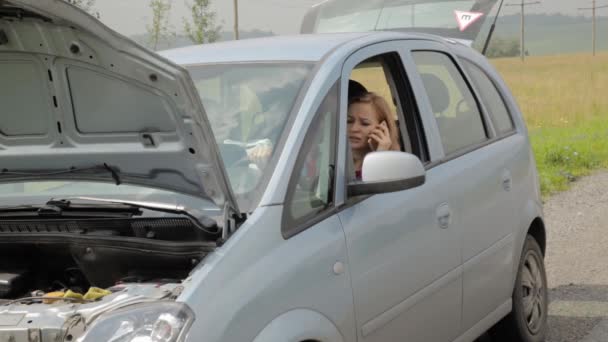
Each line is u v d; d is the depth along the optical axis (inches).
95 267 185.3
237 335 157.3
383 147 231.5
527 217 283.3
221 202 168.4
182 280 171.6
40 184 208.2
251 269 165.9
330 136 199.3
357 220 196.9
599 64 3875.5
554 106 1611.7
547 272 395.2
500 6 351.9
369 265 197.0
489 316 260.7
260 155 190.1
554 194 608.4
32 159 185.2
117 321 149.9
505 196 268.8
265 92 205.6
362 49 225.1
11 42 164.6
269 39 247.1
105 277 187.2
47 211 184.1
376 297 199.0
